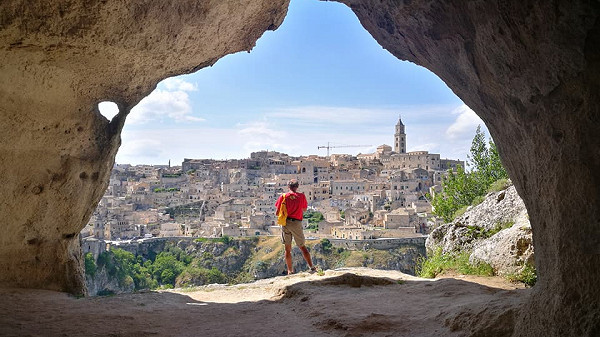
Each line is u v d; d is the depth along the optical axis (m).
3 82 5.93
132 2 5.39
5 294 6.46
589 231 2.91
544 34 3.13
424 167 118.38
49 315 5.54
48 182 7.32
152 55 6.63
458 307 5.07
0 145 6.55
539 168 3.60
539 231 3.81
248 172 122.44
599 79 2.78
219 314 6.10
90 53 6.01
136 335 4.93
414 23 5.38
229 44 7.56
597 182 2.86
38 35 5.35
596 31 2.75
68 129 7.20
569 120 3.09
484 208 10.52
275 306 6.65
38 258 7.46
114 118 7.91
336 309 5.79
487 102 4.56
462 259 9.18
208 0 6.14
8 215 6.98
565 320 3.02
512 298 4.77
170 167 148.25
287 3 7.38
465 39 4.39
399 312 5.45
